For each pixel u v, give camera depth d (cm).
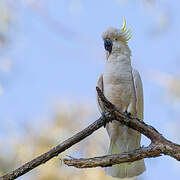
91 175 1180
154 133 824
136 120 863
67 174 1186
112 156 806
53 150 821
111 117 874
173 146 800
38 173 1186
